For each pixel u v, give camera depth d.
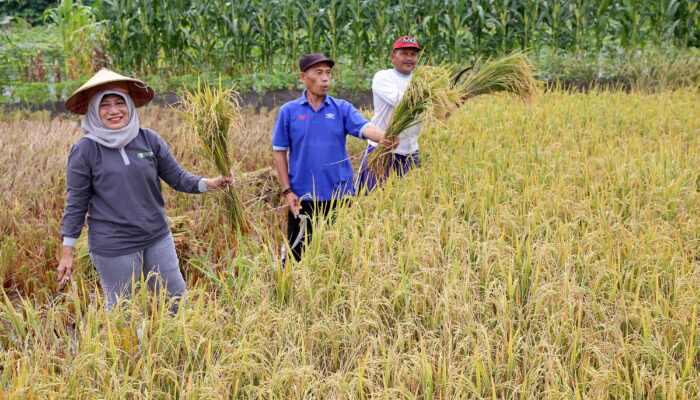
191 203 5.70
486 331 2.88
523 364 2.75
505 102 8.71
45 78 13.09
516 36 12.20
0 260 4.27
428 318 3.19
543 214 4.34
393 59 5.21
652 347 2.68
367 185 5.08
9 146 7.12
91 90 3.14
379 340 2.81
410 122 4.58
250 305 3.21
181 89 11.33
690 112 7.86
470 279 3.45
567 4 11.87
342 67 12.24
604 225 4.16
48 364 2.61
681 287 3.25
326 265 3.53
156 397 2.61
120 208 3.29
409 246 3.69
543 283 3.33
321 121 4.44
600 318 3.08
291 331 3.00
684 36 12.01
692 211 4.48
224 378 2.60
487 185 4.74
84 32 12.92
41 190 5.72
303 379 2.59
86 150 3.17
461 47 12.05
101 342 2.76
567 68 11.37
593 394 2.54
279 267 3.37
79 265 4.19
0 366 3.01
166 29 12.39
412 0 11.94
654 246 3.77
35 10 26.36
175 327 2.85
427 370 2.60
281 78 11.62
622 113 7.80
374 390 2.63
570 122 7.58
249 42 12.47
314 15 12.30
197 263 4.34
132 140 3.32
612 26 12.07
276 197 5.86
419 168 5.35
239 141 7.52
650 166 5.38
